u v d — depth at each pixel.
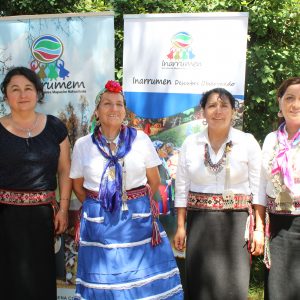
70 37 3.27
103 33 3.22
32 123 2.80
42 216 2.76
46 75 3.32
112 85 2.63
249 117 4.20
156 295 2.62
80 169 2.71
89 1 4.32
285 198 2.48
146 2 4.17
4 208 2.73
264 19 4.00
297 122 2.48
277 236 2.53
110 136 2.69
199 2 4.24
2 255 2.75
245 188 2.71
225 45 3.21
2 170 2.71
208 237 2.70
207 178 2.70
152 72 3.34
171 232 3.46
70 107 3.32
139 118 3.40
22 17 3.30
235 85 3.22
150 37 3.31
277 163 2.50
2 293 2.77
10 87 2.71
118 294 2.53
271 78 3.93
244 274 2.69
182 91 3.30
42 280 2.77
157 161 2.75
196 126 3.31
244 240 2.69
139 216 2.62
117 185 2.58
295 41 4.23
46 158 2.75
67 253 3.39
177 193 2.85
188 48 3.26
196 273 2.73
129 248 2.57
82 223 2.66
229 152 2.67
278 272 2.52
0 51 3.36
